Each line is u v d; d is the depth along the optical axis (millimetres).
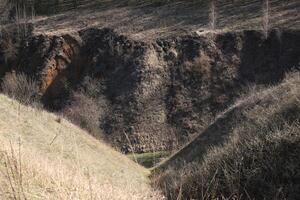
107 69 53281
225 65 50750
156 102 49062
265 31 51375
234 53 51344
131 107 48531
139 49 53219
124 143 45219
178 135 46125
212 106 48156
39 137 19250
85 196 7781
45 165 10469
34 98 31766
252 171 12344
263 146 13227
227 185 12391
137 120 47375
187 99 49062
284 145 12727
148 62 51844
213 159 14688
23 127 19375
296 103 15266
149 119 47531
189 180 13609
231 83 49375
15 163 7336
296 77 20562
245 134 15445
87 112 44125
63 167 11820
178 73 51156
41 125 21516
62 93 53156
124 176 21812
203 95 49062
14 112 20625
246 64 50438
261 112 18109
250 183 12234
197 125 46688
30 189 7598
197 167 16594
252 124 16906
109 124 47156
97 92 51094
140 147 44750
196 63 51312
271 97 19641
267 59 50062
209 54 51844
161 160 31781
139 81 50500
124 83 51062
